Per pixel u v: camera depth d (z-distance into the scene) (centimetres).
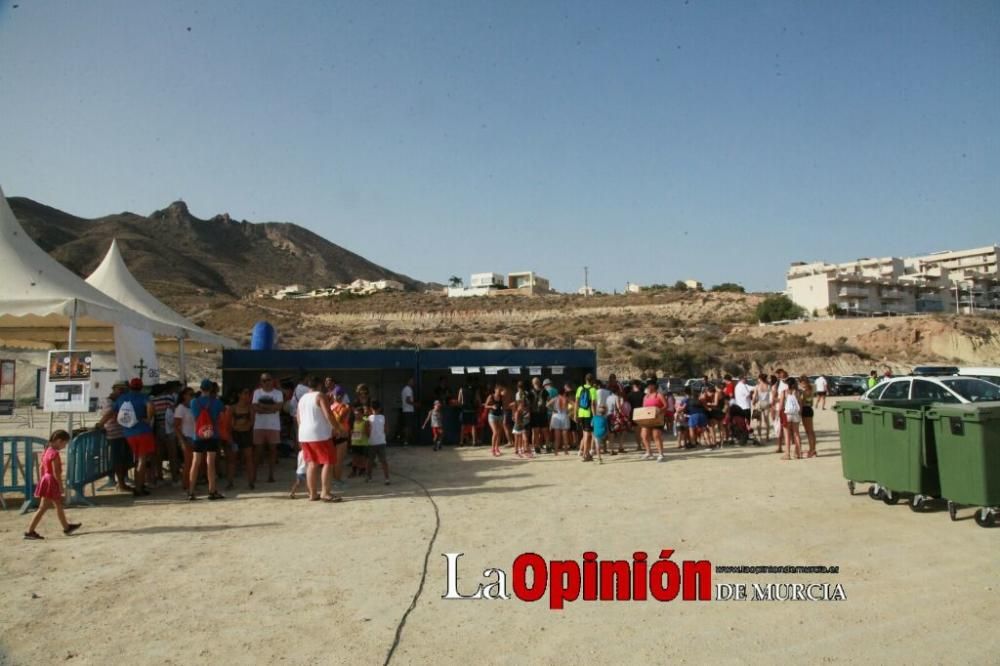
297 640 505
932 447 887
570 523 853
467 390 1894
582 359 1984
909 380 1263
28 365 3575
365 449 1270
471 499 1034
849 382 4306
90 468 1072
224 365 1805
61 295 1135
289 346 6384
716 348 6700
